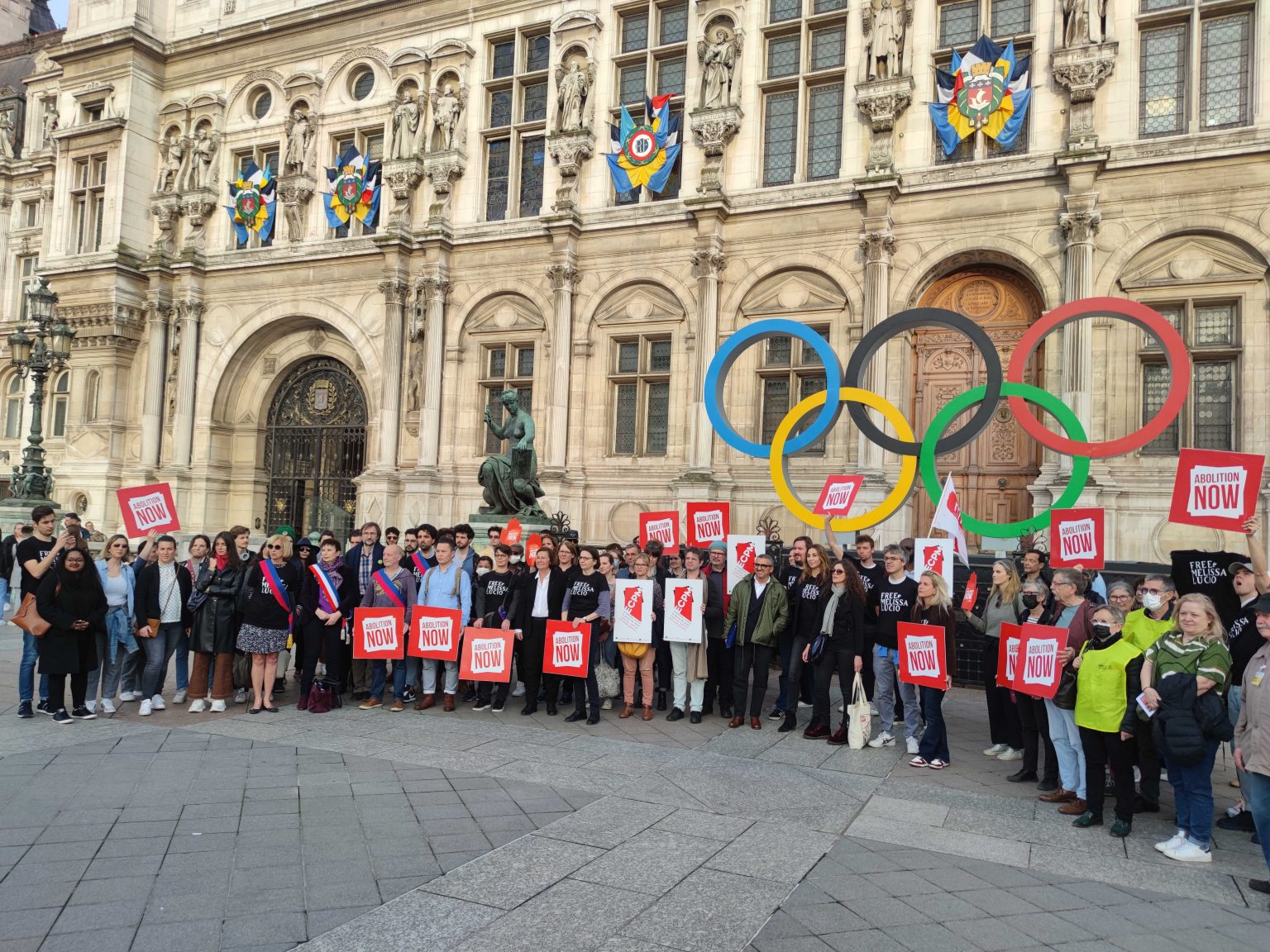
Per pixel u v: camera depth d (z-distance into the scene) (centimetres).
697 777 826
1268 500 1583
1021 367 1127
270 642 1062
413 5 2469
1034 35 1811
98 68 2842
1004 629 861
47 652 973
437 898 542
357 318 2462
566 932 500
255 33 2688
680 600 1063
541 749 920
